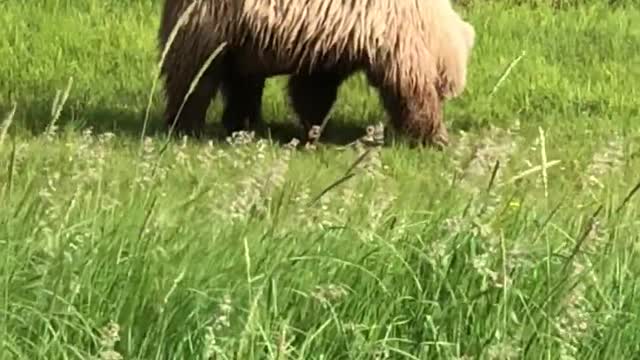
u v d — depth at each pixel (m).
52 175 10.24
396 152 15.63
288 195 9.85
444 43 16.56
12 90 19.16
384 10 15.85
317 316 7.84
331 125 17.88
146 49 22.17
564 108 19.83
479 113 19.36
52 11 23.92
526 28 24.48
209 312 7.64
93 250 8.06
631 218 10.34
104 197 9.36
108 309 7.64
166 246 8.40
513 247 8.50
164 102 17.50
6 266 7.78
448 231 8.55
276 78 20.36
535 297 8.16
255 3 15.46
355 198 9.95
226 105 17.08
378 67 16.08
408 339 7.86
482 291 7.99
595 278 8.43
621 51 23.56
